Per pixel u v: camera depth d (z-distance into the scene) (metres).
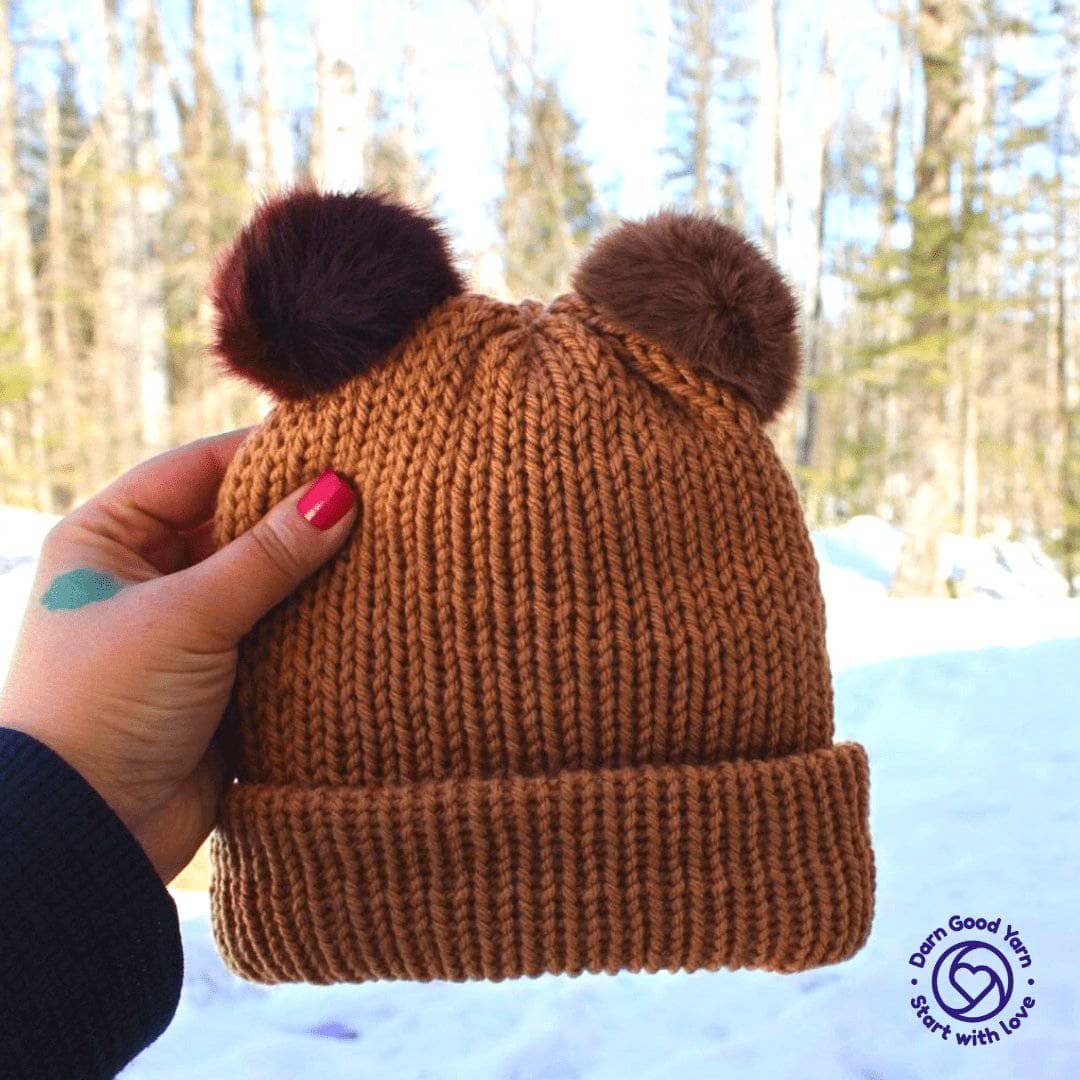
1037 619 5.42
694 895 0.74
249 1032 2.05
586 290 0.84
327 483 0.77
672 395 0.81
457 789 0.74
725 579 0.78
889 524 10.52
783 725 0.79
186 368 10.68
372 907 0.74
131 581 0.87
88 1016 0.68
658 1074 1.83
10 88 11.16
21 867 0.67
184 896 2.56
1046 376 16.03
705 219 0.85
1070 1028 1.83
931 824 2.81
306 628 0.78
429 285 0.80
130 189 9.20
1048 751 3.35
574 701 0.75
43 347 11.97
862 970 2.08
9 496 10.40
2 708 0.77
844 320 15.22
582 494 0.77
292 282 0.76
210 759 0.90
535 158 9.27
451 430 0.77
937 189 7.63
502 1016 2.10
